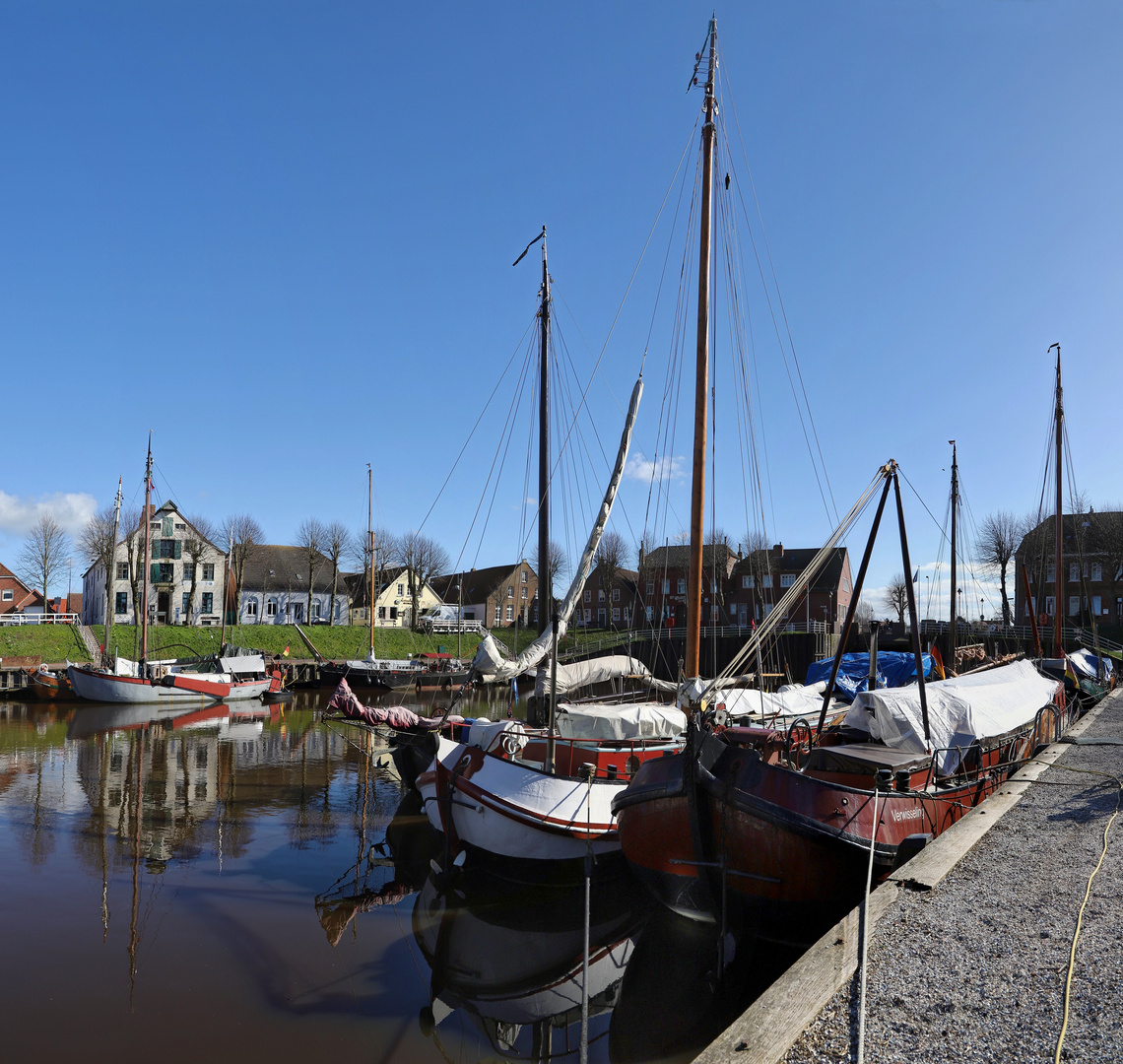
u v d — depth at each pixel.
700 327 14.23
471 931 10.30
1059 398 34.25
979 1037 5.00
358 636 60.38
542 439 20.66
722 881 8.99
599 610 75.00
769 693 16.56
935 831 10.80
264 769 21.16
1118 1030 5.03
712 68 14.48
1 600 76.75
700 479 14.05
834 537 10.64
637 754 13.01
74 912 10.46
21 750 23.70
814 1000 5.47
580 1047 7.15
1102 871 8.26
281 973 8.84
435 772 12.87
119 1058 6.91
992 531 65.19
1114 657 45.56
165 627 54.56
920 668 10.95
